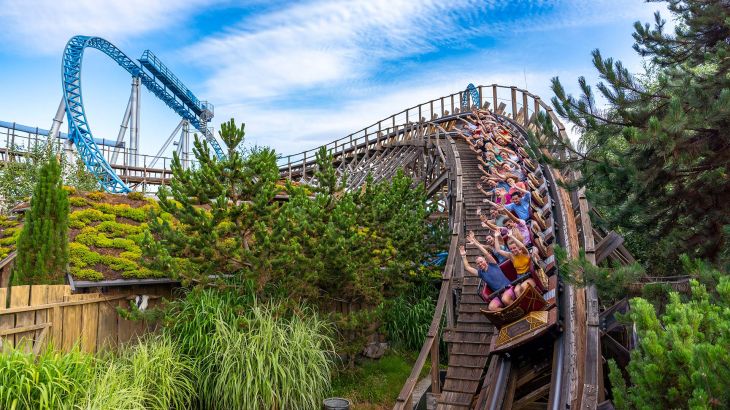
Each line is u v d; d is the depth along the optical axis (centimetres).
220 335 1049
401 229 1430
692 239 870
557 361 877
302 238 1177
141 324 1220
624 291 809
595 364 787
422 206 1716
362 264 1350
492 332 1145
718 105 692
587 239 1089
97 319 1142
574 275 771
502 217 1293
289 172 3425
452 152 1975
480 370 1078
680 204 880
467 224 1597
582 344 900
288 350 1065
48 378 753
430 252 1678
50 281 1098
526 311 940
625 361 962
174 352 1051
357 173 2745
